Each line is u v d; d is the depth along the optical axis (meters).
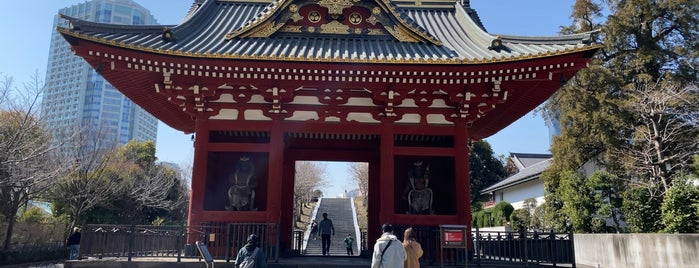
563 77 14.66
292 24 17.42
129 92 16.55
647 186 23.12
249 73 14.45
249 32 16.86
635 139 26.75
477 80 14.71
